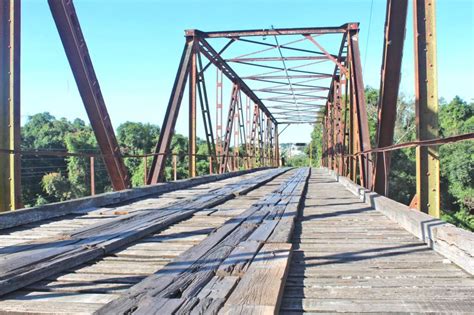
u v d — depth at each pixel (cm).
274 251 376
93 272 348
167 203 836
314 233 516
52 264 338
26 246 416
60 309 260
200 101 1688
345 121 1609
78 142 3191
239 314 227
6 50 582
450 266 362
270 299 251
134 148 3572
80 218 648
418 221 475
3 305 268
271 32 1650
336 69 2353
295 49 1838
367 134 1238
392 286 308
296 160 9025
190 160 1532
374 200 740
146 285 282
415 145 456
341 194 1050
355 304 271
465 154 2673
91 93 818
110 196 834
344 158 1627
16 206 580
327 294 292
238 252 371
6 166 579
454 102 4047
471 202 2464
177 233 515
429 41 538
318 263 375
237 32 1658
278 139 5372
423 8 543
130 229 495
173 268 323
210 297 256
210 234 467
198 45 1620
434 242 420
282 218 576
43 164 2689
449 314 252
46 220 624
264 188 1253
